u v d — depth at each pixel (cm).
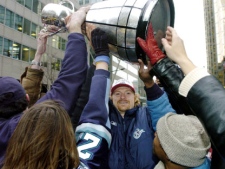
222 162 116
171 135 151
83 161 138
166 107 214
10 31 2589
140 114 253
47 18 215
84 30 204
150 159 225
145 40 160
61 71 179
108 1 195
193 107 98
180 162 151
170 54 119
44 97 173
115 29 179
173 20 187
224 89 96
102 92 165
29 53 2903
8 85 175
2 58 2478
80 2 4150
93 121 154
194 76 102
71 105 169
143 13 167
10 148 114
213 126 89
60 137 113
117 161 226
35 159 107
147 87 213
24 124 116
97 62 179
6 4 2527
